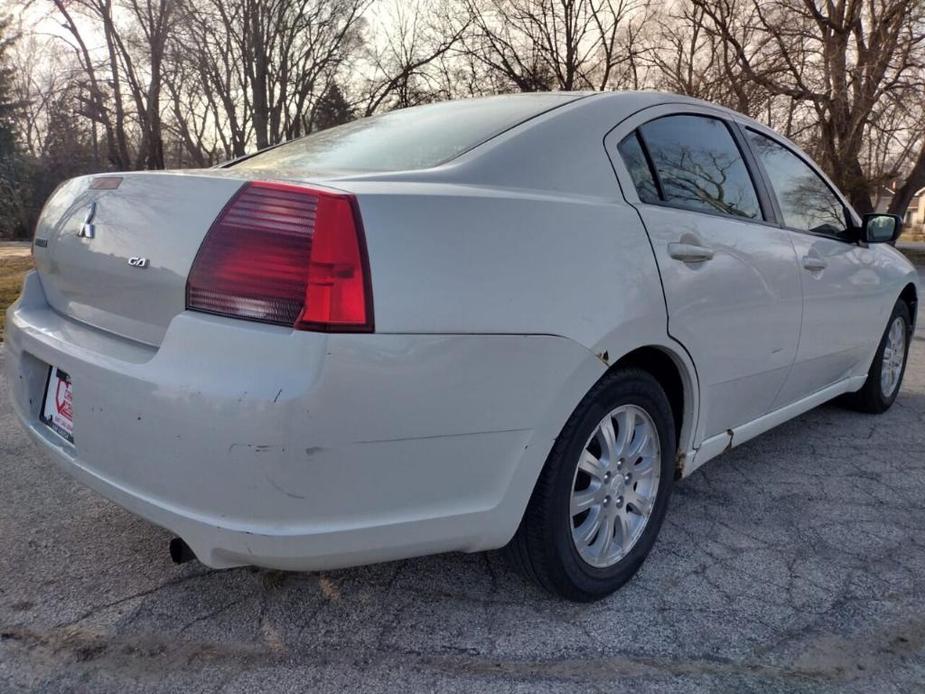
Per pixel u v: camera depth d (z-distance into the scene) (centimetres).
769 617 233
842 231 384
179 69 2486
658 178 261
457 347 185
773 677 204
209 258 181
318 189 179
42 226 253
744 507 316
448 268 186
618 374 229
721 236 271
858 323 386
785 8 1889
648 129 267
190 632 220
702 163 287
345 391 171
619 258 224
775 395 326
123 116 2256
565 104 258
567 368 206
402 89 2062
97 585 244
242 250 178
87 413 199
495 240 197
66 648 211
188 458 175
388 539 188
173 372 178
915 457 380
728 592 247
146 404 181
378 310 175
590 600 238
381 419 177
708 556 272
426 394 182
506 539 208
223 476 172
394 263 178
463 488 195
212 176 195
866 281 387
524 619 230
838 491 334
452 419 187
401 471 183
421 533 192
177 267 186
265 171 215
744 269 278
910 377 564
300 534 175
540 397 202
